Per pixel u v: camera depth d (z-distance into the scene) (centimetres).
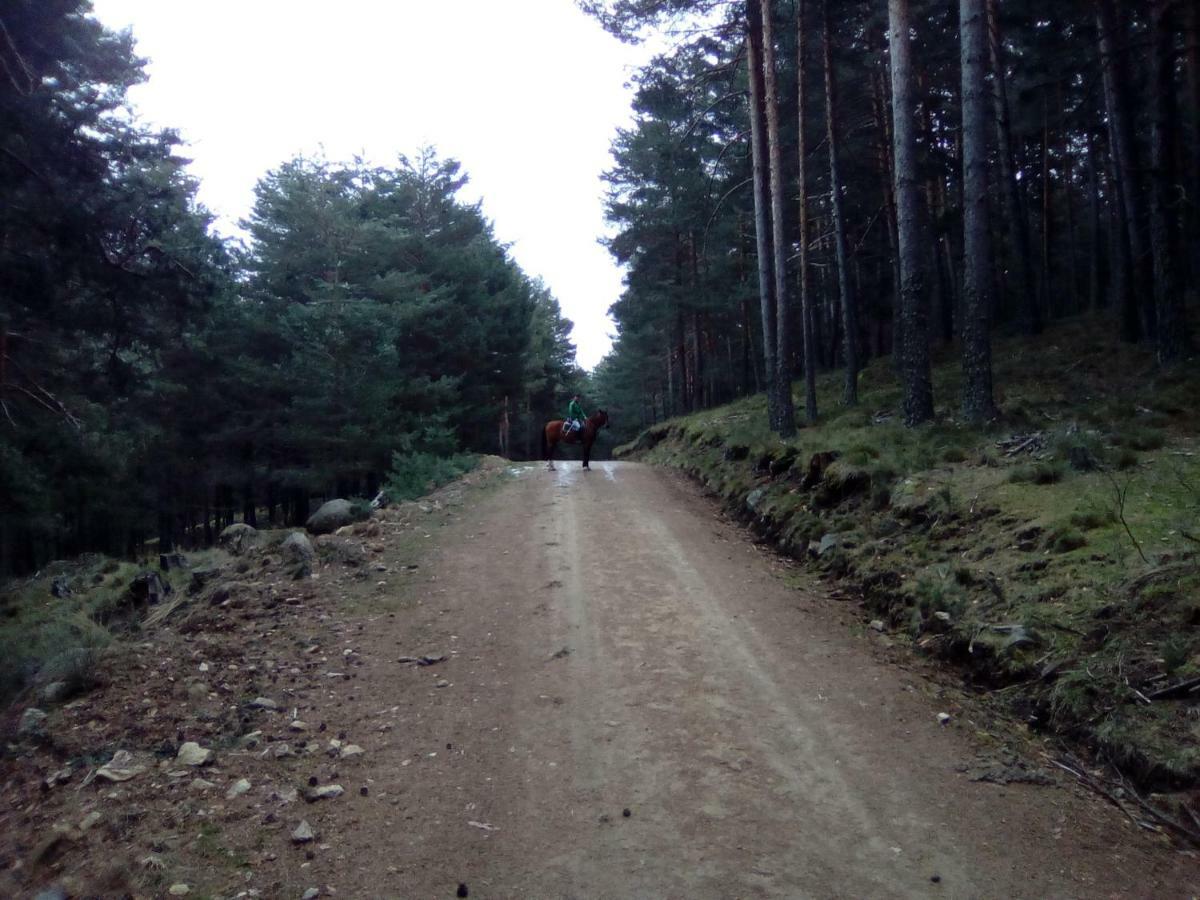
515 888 416
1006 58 2483
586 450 2089
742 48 2050
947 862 431
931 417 1391
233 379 2828
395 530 1339
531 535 1281
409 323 2927
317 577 1043
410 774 544
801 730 597
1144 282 1844
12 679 791
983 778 518
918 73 2372
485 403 3575
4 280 1321
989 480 992
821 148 2450
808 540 1110
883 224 2902
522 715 637
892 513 1027
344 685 705
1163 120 1532
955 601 746
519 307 3791
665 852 446
